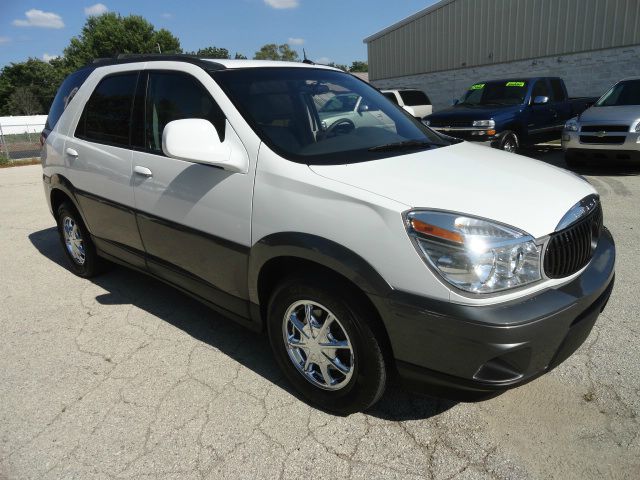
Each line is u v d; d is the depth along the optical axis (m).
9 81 63.69
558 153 11.76
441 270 2.05
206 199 2.86
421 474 2.22
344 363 2.51
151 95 3.34
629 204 6.39
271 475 2.25
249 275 2.72
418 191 2.27
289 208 2.45
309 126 2.90
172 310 3.90
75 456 2.39
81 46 60.94
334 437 2.46
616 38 15.79
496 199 2.27
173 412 2.68
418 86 22.06
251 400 2.76
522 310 2.04
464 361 2.06
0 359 3.27
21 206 8.09
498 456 2.30
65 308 4.00
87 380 3.00
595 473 2.18
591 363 2.94
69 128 4.14
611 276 2.53
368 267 2.19
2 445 2.48
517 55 18.33
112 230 3.79
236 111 2.79
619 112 8.39
